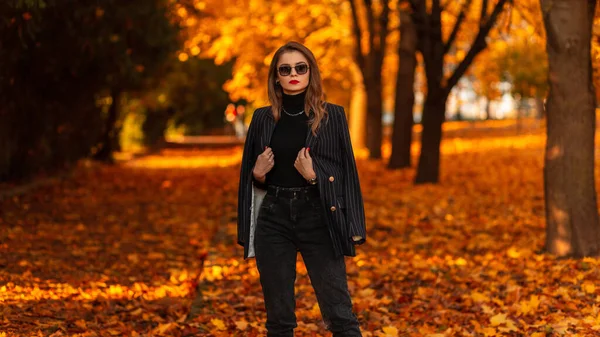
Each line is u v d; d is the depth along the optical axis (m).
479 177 17.67
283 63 4.38
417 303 6.75
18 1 7.91
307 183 4.35
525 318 6.16
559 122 8.39
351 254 4.39
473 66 21.00
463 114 64.50
